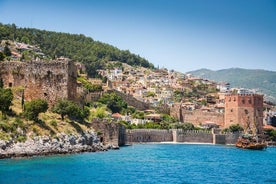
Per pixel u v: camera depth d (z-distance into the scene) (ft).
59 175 271.90
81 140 412.36
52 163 318.04
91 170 301.22
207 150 569.64
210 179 296.92
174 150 540.93
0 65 449.89
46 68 451.53
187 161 408.05
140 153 460.96
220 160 437.17
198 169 349.41
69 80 463.01
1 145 327.47
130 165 345.51
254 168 376.89
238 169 363.97
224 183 282.77
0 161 312.91
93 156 384.88
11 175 261.65
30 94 446.19
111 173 295.28
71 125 425.28
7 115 369.71
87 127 451.94
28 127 364.79
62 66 454.81
